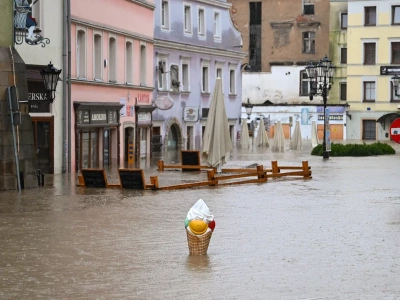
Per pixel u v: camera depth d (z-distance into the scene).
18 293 18.92
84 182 44.38
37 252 23.94
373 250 24.00
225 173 53.44
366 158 76.00
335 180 48.97
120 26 72.19
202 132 101.94
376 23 139.75
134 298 18.42
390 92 139.88
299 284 19.58
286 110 145.75
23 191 42.16
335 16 149.50
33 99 54.84
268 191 41.81
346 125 142.50
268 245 24.95
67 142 58.69
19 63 43.69
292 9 154.12
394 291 18.80
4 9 43.56
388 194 40.34
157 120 89.12
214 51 103.75
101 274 20.89
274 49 155.38
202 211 23.34
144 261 22.53
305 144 118.62
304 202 36.69
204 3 101.38
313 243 25.28
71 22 61.00
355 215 31.98
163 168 58.28
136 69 77.25
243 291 18.94
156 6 89.00
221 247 24.64
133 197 38.75
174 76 93.56
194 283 19.81
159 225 29.28
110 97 69.69
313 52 153.25
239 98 113.06
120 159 71.81
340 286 19.33
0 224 29.61
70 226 29.06
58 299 18.38
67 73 58.75
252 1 155.88
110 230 28.11
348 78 142.00
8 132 42.94
